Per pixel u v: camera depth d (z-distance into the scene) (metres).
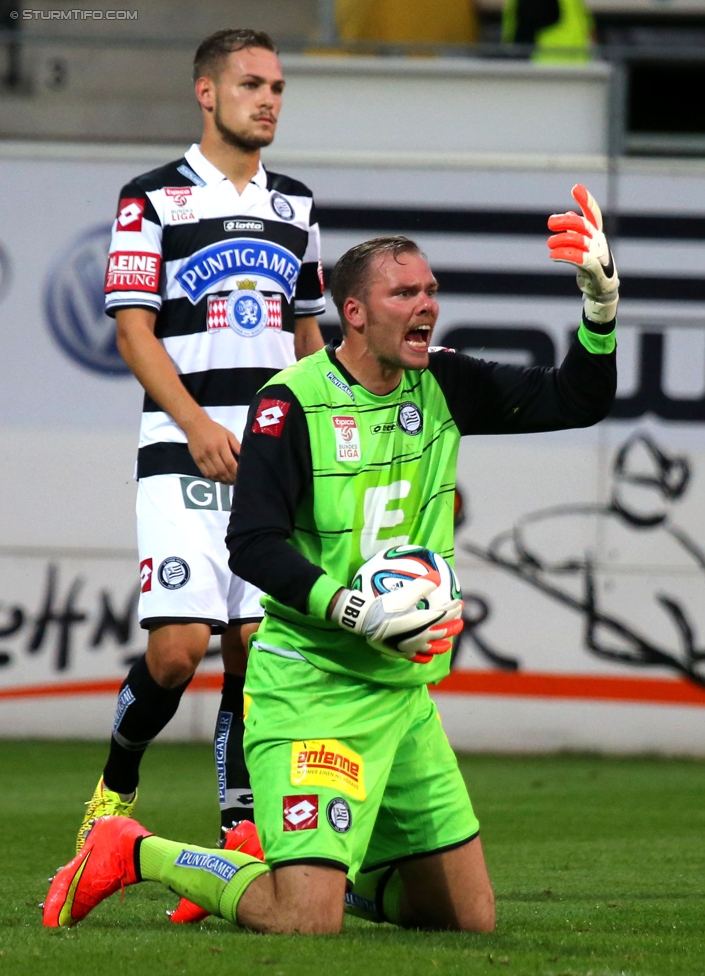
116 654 33.56
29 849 18.75
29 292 33.75
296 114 34.78
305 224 16.62
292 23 46.88
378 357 12.04
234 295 15.99
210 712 33.28
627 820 23.16
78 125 45.28
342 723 11.70
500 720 33.31
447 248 33.97
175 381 15.41
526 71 34.72
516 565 33.47
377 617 11.09
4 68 45.25
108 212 33.81
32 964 10.13
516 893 15.88
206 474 15.17
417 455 12.35
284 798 11.54
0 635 33.50
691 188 33.84
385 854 12.25
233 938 11.07
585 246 11.91
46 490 33.59
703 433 33.56
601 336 12.38
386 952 10.48
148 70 45.62
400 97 34.78
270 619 12.26
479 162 34.00
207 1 46.53
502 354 33.94
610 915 13.99
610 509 33.50
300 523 12.19
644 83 48.88
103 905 14.20
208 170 16.14
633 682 33.31
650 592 33.34
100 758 30.08
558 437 33.53
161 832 20.28
